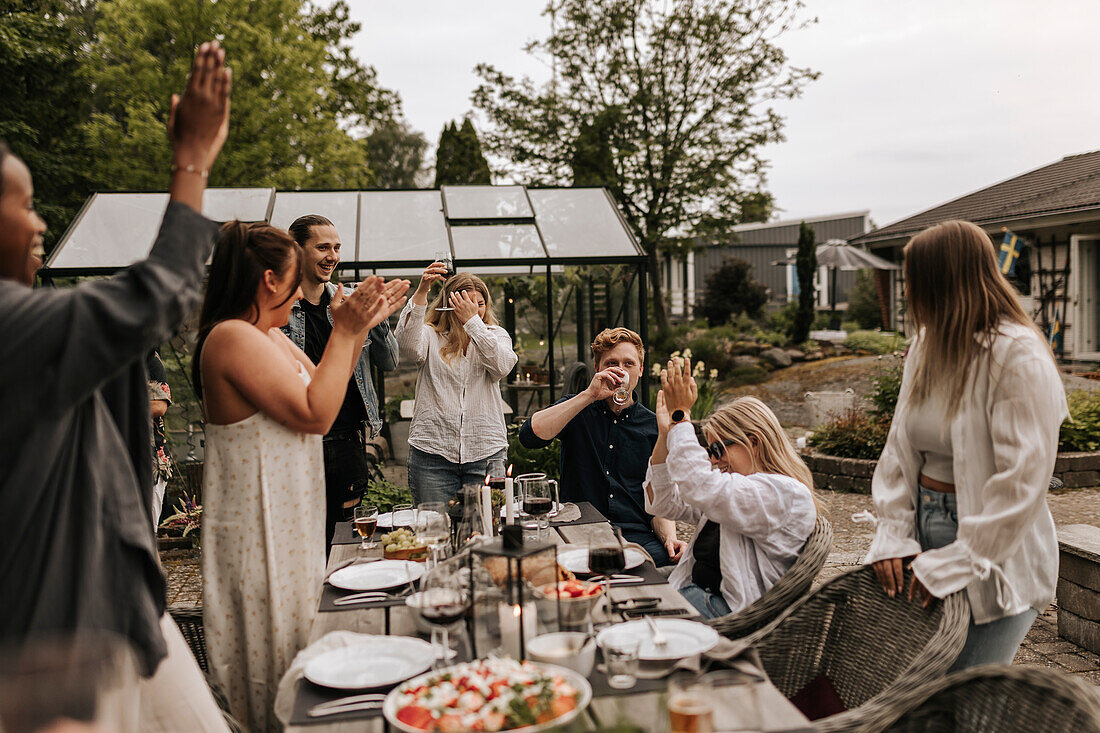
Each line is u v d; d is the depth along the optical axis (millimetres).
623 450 3740
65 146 14688
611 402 3785
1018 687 1655
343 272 8523
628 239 8461
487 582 1872
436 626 1775
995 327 2145
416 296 4277
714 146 18719
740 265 23531
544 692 1453
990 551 2064
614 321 8836
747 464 2920
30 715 915
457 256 8148
